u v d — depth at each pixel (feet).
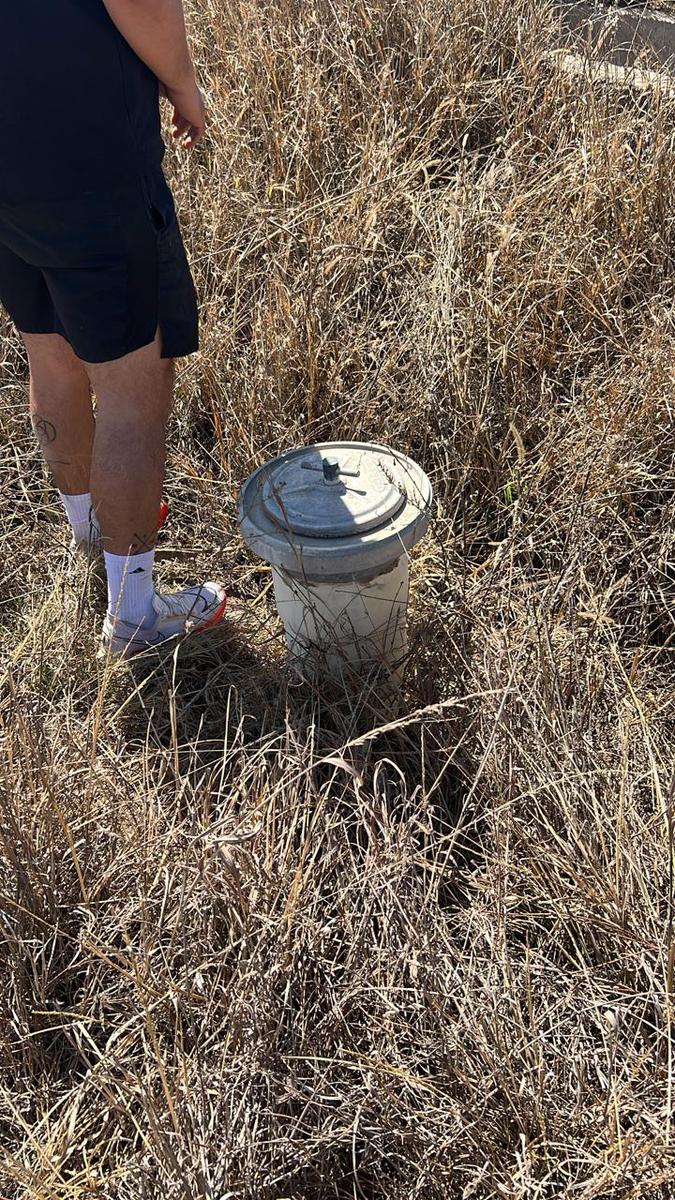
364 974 6.91
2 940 7.32
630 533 10.34
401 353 12.48
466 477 11.28
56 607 10.28
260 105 16.08
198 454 12.56
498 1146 6.28
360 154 15.14
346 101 16.19
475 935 7.33
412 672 9.42
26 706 8.73
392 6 17.07
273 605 10.68
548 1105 6.39
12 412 12.75
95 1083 6.38
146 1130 6.42
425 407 11.76
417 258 13.39
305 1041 6.62
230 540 11.35
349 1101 6.34
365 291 13.38
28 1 7.75
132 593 9.69
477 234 13.38
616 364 12.14
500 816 7.82
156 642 9.91
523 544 10.66
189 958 7.13
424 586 10.31
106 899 7.66
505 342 12.10
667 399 10.97
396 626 9.22
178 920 7.09
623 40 17.67
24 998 7.16
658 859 7.38
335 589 8.75
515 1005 6.63
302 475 9.29
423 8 16.97
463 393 11.63
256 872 7.20
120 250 8.57
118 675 9.59
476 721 8.70
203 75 17.22
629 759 8.28
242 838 6.81
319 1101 6.38
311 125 15.40
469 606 9.86
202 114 9.45
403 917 7.00
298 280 13.03
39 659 9.58
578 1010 6.85
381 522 8.71
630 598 10.21
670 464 11.00
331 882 7.57
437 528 11.01
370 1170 6.35
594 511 10.52
